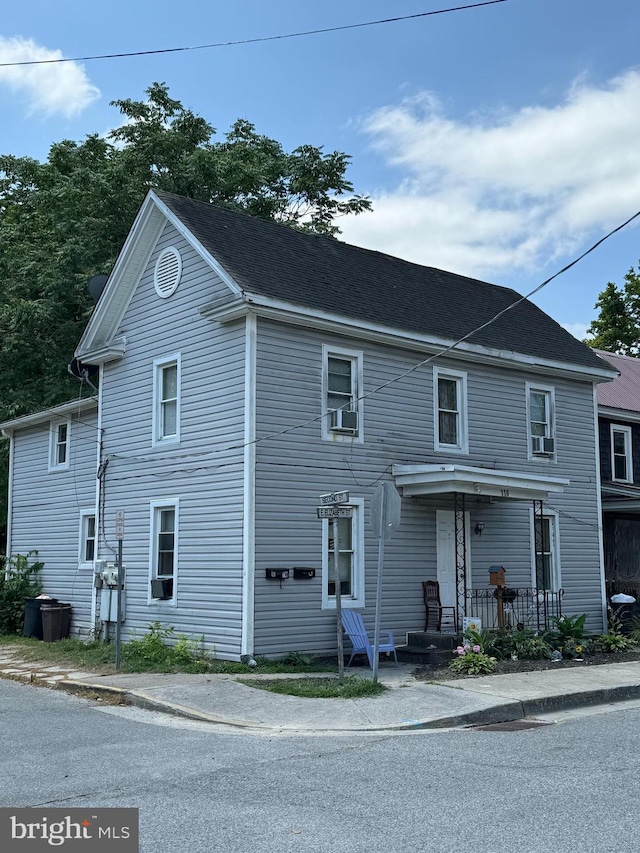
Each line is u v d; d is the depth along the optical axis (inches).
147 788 293.1
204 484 616.7
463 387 730.8
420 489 660.1
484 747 360.5
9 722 423.2
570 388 828.0
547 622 732.7
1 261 1102.4
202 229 650.2
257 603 572.4
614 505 870.4
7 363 1091.3
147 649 601.0
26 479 925.8
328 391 636.7
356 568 634.8
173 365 671.8
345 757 340.8
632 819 254.8
